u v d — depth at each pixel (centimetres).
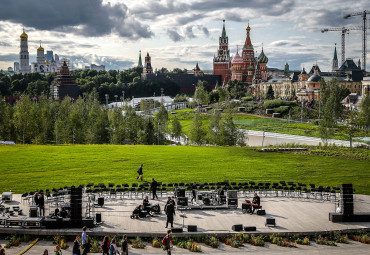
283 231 4047
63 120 15638
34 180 6272
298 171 7200
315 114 17612
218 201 4997
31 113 13375
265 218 4484
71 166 7394
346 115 16825
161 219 4400
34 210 4281
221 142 12475
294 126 15475
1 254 3338
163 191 5712
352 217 4416
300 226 4225
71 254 3538
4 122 13288
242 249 3725
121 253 3272
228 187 5234
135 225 4166
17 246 3734
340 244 3925
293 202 5206
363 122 11844
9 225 4100
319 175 6912
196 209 4838
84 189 5594
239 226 4056
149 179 6394
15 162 7681
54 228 4050
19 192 5556
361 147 10362
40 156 8356
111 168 7256
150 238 3909
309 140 13412
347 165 7806
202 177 6594
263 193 5675
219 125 13275
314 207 4972
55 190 5059
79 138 13488
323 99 18838
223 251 3666
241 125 16650
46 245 3781
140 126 14275
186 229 4078
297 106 19050
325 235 4084
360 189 5997
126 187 5716
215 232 3991
